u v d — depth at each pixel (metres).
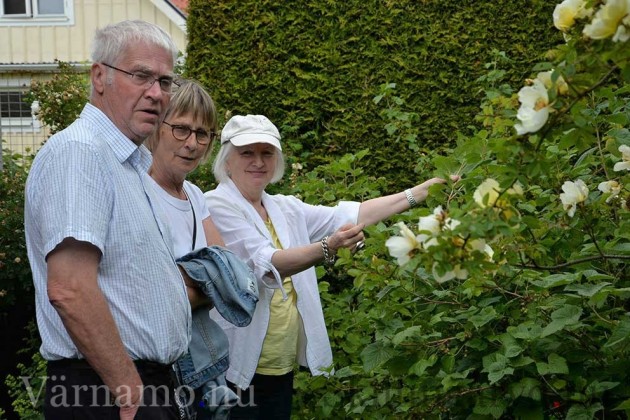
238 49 7.80
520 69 7.57
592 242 3.17
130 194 2.74
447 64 7.60
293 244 4.11
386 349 3.19
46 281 2.71
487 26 7.57
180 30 13.37
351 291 4.52
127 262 2.69
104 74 2.85
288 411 4.03
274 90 7.77
